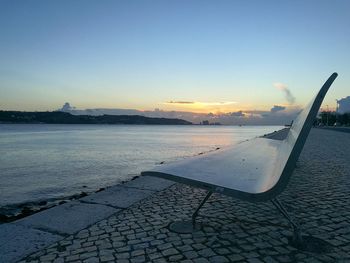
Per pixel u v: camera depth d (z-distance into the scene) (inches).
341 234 178.1
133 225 192.9
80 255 151.7
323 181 335.9
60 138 2768.2
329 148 768.3
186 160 205.8
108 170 758.5
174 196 265.3
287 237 173.2
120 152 1307.8
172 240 169.6
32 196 470.6
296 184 319.0
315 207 232.8
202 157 221.0
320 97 118.7
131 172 721.6
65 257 149.6
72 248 159.8
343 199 257.0
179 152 1306.6
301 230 184.1
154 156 1125.1
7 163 920.3
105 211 219.3
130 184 310.7
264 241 167.8
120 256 150.6
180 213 217.2
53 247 160.9
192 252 154.7
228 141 2283.5
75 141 2269.9
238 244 164.2
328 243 165.0
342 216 211.5
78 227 188.5
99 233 179.8
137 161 961.5
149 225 192.9
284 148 182.1
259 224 183.2
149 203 243.3
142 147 1627.7
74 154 1217.4
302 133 121.3
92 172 726.5
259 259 146.6
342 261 144.0
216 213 216.8
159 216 210.5
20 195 479.5
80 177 652.7
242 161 207.2
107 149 1482.5
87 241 168.4
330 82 117.8
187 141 2294.5
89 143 2011.6
